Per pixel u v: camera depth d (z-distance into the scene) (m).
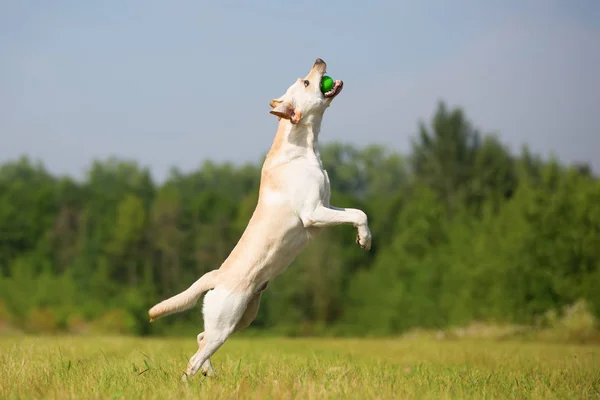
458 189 51.19
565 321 24.69
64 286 42.19
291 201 7.20
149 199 67.12
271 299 42.75
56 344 12.55
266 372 7.38
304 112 7.45
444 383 6.72
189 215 54.00
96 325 39.94
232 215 53.94
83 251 51.00
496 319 27.34
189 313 41.91
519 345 18.61
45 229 57.16
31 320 39.50
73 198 61.06
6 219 55.75
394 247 38.66
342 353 12.38
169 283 49.53
